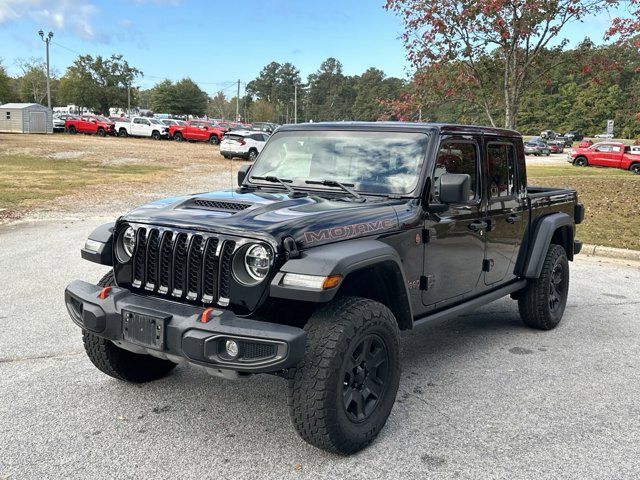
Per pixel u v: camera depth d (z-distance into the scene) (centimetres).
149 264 369
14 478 319
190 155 3372
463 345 554
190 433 373
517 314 665
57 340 536
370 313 344
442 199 396
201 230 346
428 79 1248
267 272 326
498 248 516
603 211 1396
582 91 10831
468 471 335
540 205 579
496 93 1300
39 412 398
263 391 438
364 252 343
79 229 1113
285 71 16688
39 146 3459
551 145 5997
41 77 10406
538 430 386
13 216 1250
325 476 327
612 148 3612
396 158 434
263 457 346
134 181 2042
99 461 338
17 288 706
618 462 348
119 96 9312
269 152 490
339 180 443
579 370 494
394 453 354
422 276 422
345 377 345
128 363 432
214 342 318
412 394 439
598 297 739
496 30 1146
